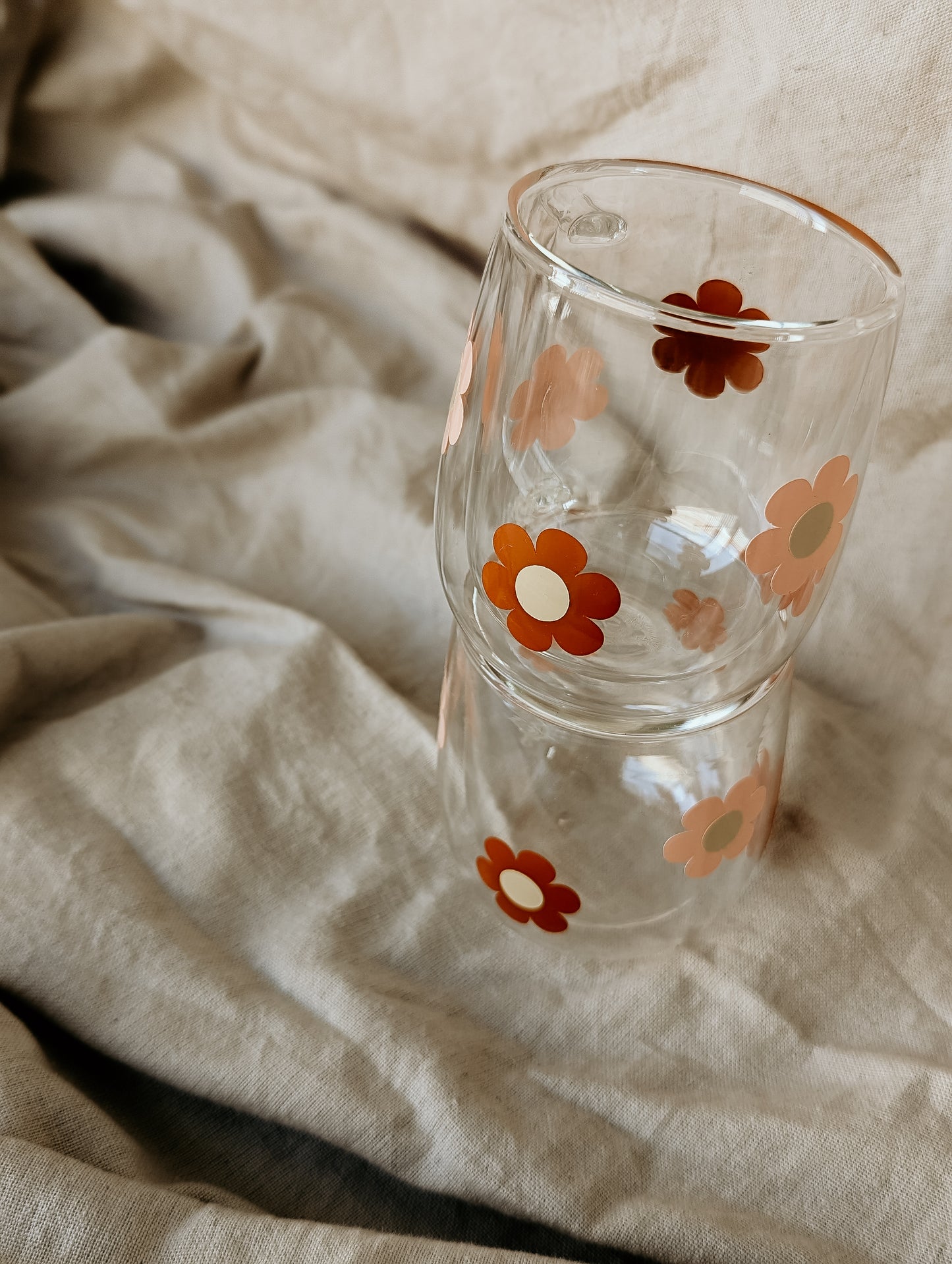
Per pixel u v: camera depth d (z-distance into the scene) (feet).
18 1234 0.97
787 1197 1.05
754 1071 1.14
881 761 1.33
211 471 1.63
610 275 1.09
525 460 1.01
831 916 1.22
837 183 1.21
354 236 1.74
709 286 1.09
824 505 0.97
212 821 1.25
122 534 1.57
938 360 1.19
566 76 1.39
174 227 1.75
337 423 1.63
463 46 1.46
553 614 1.00
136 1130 1.11
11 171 1.88
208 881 1.22
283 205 1.81
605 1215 1.03
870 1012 1.16
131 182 1.85
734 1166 1.06
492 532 1.04
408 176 1.65
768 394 0.93
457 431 1.06
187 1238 0.97
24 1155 0.99
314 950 1.18
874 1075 1.10
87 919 1.15
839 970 1.19
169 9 1.64
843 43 1.14
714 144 1.28
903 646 1.32
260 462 1.64
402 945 1.21
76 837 1.21
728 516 0.99
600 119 1.39
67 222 1.78
